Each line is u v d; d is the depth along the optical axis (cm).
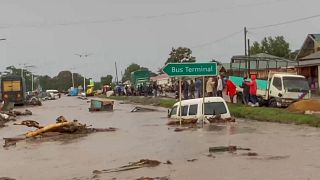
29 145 1881
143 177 1088
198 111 2488
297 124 2325
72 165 1340
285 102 3250
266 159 1270
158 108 4491
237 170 1130
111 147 1705
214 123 2459
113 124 2748
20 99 6188
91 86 11919
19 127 2839
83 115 3772
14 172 1266
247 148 1491
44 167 1330
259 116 2741
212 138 1809
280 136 1797
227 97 4016
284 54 10925
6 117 3300
